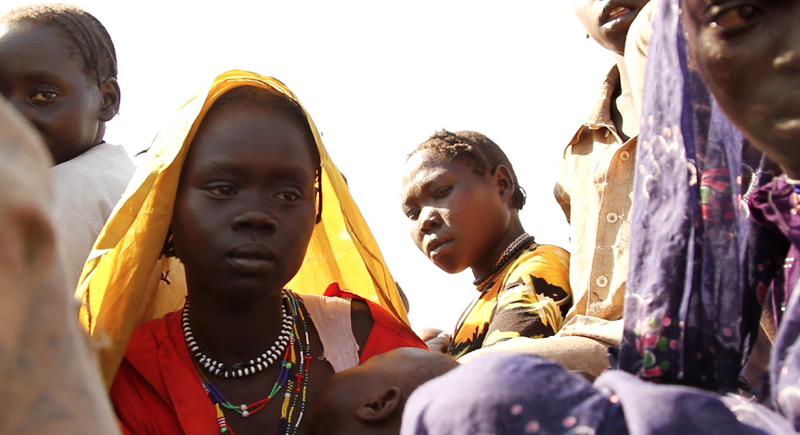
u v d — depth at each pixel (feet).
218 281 7.12
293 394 7.45
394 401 6.66
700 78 5.12
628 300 5.05
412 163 12.53
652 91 5.33
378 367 7.04
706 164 5.10
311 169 7.72
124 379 7.29
